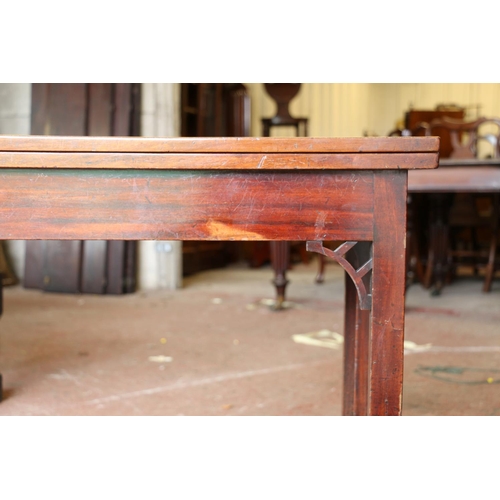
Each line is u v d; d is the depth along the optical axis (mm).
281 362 2846
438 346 3150
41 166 1073
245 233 1114
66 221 1107
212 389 2402
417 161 1077
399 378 1131
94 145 1070
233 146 1072
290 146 1072
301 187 1112
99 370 2689
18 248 5648
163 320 3902
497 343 3211
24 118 5598
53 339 3320
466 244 5934
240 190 1111
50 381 2512
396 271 1120
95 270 5039
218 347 3148
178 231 1112
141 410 2133
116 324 3764
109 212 1108
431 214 4789
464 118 9055
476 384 2453
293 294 5020
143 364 2799
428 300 4574
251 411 2121
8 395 2314
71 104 5203
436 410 2113
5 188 1102
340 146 1073
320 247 1128
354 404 1611
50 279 5137
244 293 5094
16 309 4305
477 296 4758
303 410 2131
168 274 5324
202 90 6973
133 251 5164
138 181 1106
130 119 5168
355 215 1114
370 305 1143
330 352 3051
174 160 1073
